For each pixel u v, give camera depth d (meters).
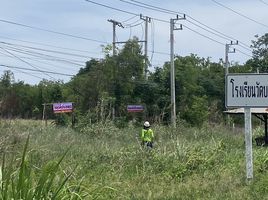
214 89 60.81
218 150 17.39
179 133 29.20
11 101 50.31
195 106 47.56
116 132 30.59
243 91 12.69
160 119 35.06
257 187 11.91
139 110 45.16
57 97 58.50
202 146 17.75
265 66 63.12
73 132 28.69
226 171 14.78
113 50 47.88
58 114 37.94
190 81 52.28
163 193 11.38
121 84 46.78
